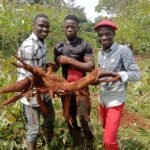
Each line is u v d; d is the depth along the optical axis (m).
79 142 2.12
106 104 1.86
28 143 1.93
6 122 2.16
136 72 1.77
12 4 3.01
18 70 1.90
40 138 2.17
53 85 1.58
